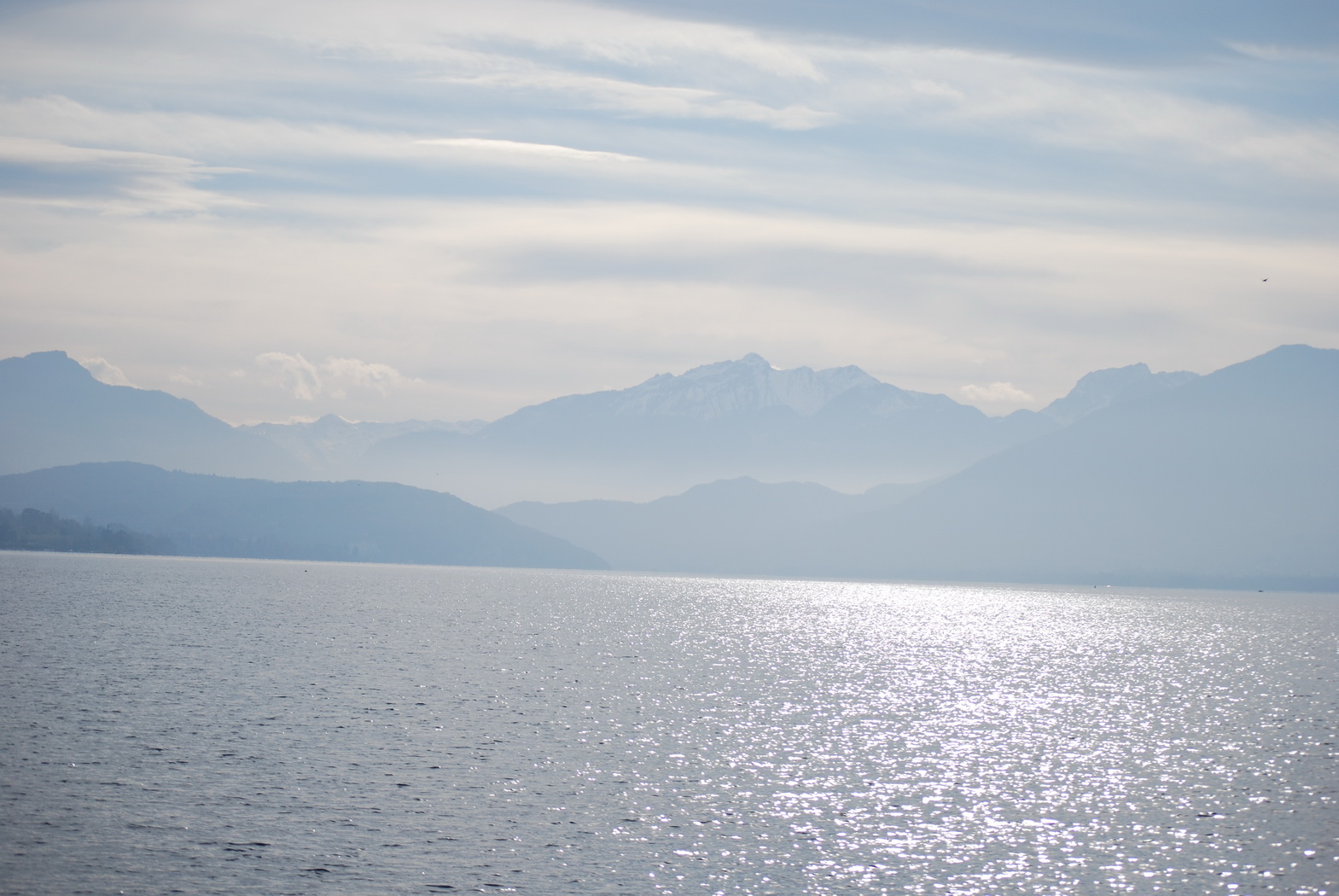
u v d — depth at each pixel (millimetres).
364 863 49656
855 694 105812
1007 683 121000
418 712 84062
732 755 72188
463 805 58281
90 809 55625
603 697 95812
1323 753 78062
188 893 46062
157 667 103438
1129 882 49562
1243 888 49031
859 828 56531
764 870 50062
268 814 55844
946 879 49562
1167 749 78750
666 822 56438
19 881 46531
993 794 63781
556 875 48812
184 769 63625
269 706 84125
